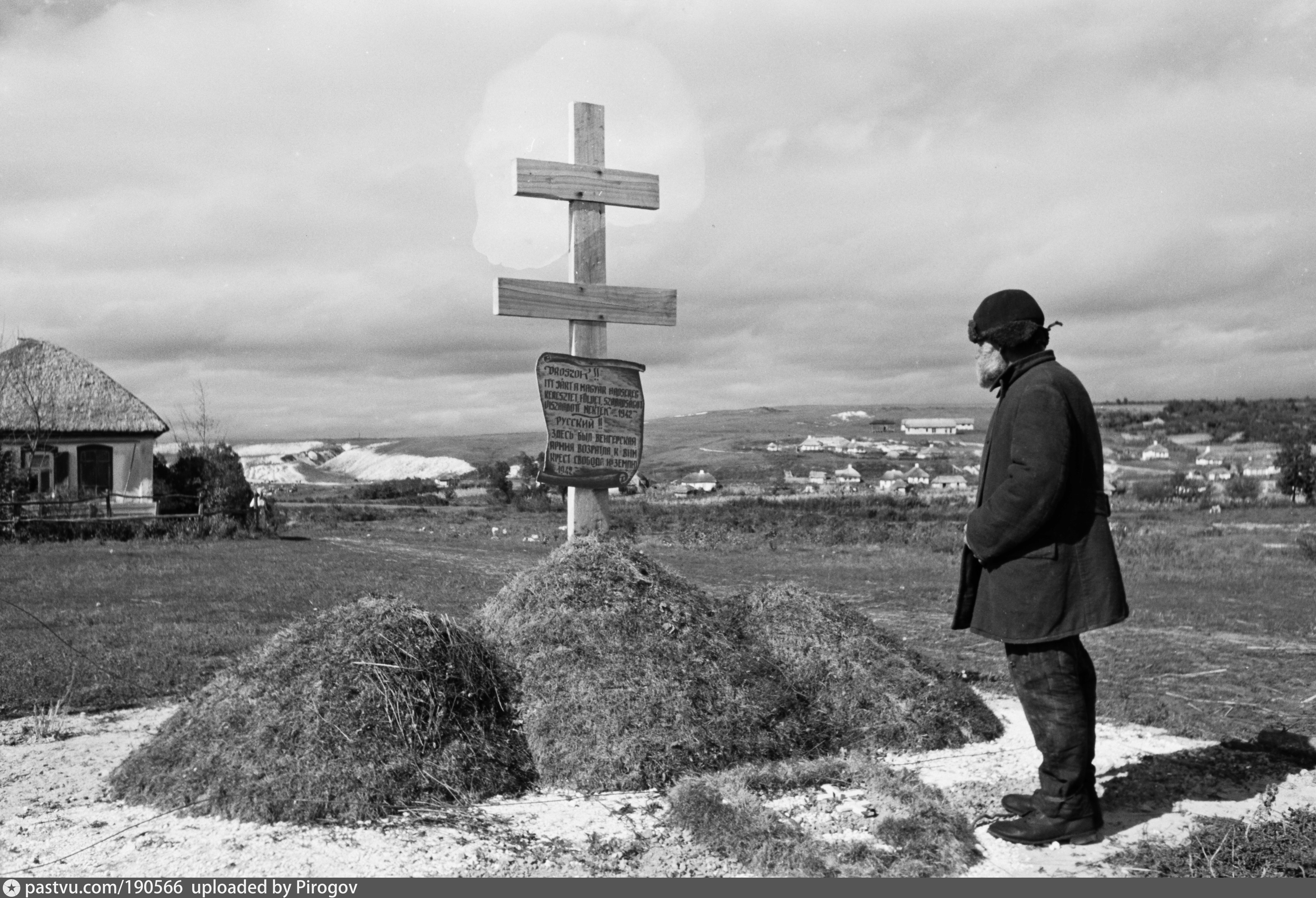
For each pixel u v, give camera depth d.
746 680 4.80
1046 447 3.41
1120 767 4.50
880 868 3.30
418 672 4.30
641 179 6.04
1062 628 3.46
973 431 172.12
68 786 4.17
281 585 12.59
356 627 4.54
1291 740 4.93
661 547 23.88
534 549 22.34
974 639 8.53
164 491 28.02
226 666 6.75
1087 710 3.55
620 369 6.03
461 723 4.25
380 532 29.81
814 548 23.59
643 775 4.16
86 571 14.65
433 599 11.12
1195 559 20.16
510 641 4.89
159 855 3.38
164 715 5.57
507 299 5.77
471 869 3.27
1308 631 9.57
